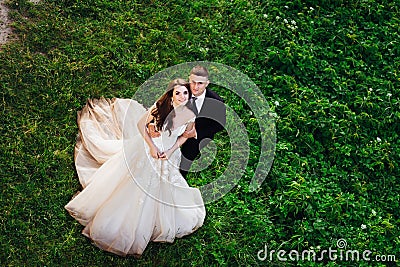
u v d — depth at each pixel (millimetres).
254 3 9508
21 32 8375
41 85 7852
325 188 7500
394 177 7887
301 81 8633
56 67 8062
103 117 7168
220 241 6832
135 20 8930
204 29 9023
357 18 9602
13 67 7926
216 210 7090
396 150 8117
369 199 7648
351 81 8727
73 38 8500
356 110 8477
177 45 8727
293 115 8031
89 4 8898
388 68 9062
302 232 6973
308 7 9562
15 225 6586
